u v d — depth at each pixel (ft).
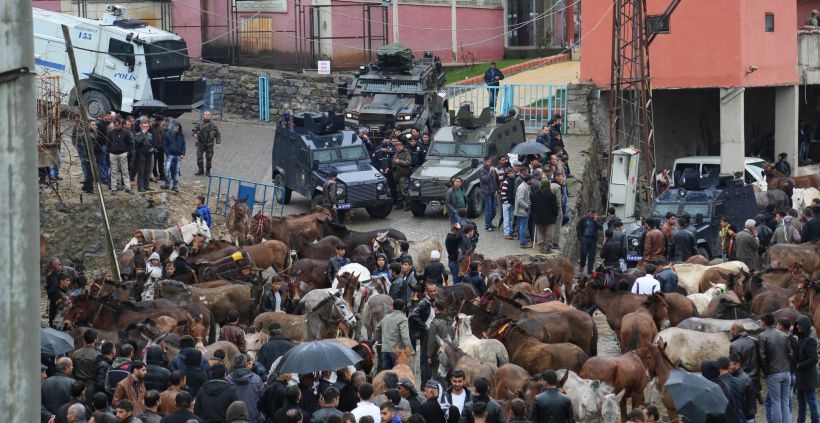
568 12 188.44
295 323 64.08
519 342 59.47
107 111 128.88
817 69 160.66
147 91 128.98
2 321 14.99
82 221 100.99
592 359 56.90
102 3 158.81
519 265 81.82
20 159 15.08
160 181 112.68
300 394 48.24
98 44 128.67
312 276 80.23
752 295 75.61
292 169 112.37
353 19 161.07
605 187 145.69
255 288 72.28
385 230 90.79
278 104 151.64
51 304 72.49
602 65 148.36
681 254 93.66
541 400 47.19
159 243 81.20
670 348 63.52
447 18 177.37
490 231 108.27
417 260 87.71
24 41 15.12
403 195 113.39
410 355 63.16
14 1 15.02
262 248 84.69
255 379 48.73
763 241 101.60
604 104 150.82
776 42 151.23
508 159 107.65
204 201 105.29
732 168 141.59
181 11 159.63
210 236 92.02
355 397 49.26
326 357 48.08
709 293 77.05
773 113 176.04
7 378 15.01
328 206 105.50
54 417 45.03
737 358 53.83
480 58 183.52
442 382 57.36
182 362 51.98
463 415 45.42
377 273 75.87
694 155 165.27
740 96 143.43
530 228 103.60
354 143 111.65
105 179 104.78
